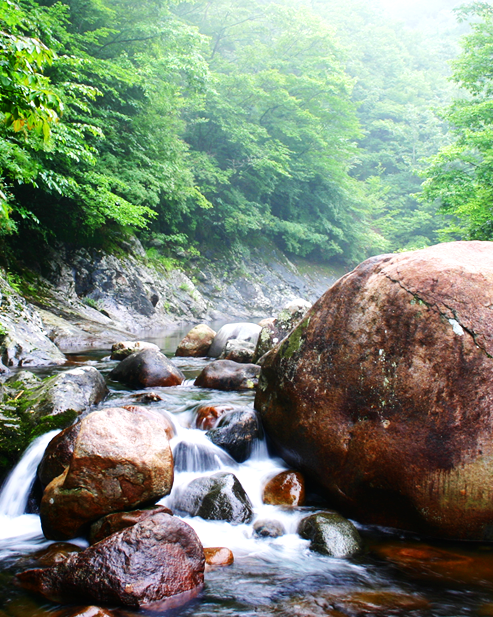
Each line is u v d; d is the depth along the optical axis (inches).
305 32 1294.3
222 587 100.0
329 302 151.1
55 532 120.7
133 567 95.3
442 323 125.5
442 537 125.3
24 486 146.3
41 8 514.9
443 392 123.0
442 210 620.1
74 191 534.9
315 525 124.1
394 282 135.9
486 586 101.8
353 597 96.8
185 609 91.6
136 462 121.4
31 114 160.7
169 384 256.2
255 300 1040.8
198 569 102.1
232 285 1034.7
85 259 628.4
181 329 671.1
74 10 657.6
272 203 1280.8
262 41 1455.5
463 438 120.5
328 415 141.3
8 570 106.0
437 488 121.8
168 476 126.8
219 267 1043.9
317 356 148.2
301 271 1256.2
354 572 107.7
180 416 188.2
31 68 159.0
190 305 822.5
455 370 122.7
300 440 150.4
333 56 1322.6
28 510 140.7
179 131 1007.6
